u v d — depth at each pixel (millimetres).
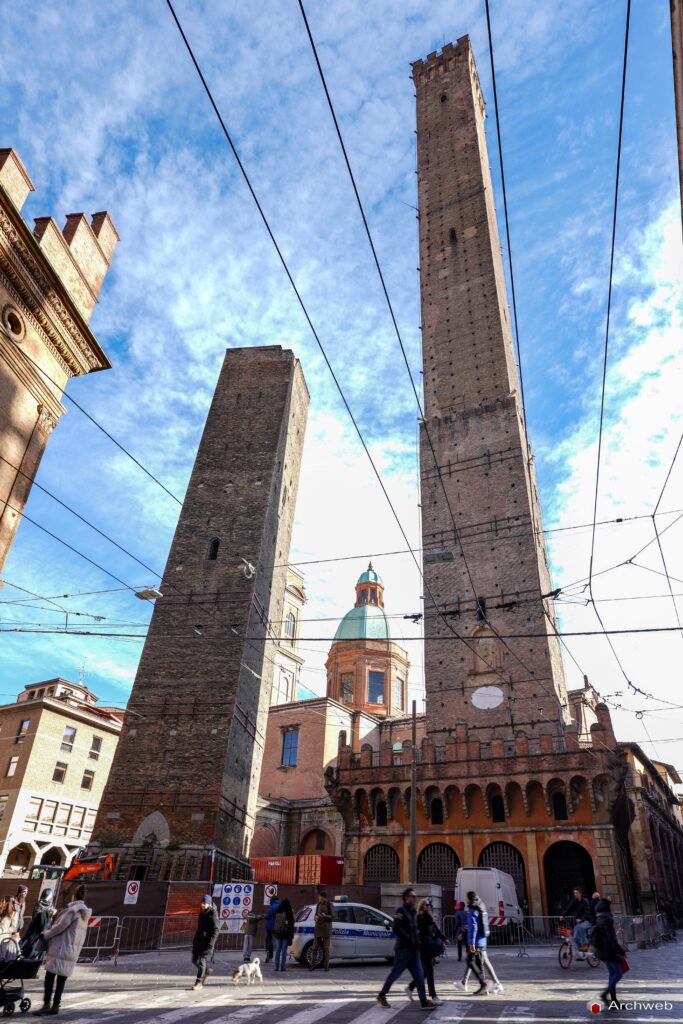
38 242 18438
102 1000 13000
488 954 23734
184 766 34062
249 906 22016
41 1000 12984
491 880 27344
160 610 39219
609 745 32594
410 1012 11586
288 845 51438
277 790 56594
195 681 36500
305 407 54406
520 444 45531
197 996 13531
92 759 54312
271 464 44188
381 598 78875
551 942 29250
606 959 11625
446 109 66688
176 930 24062
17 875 46125
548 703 36938
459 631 41156
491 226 59031
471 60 69188
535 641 38844
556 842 32219
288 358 49938
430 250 58062
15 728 51969
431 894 29391
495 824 33875
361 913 20750
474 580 42250
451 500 45625
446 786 35125
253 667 38969
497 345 50594
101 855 32062
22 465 17828
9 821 47312
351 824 37031
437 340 53281
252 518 41969
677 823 67562
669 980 15492
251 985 15352
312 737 57344
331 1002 12727
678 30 11750
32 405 18312
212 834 32000
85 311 20500
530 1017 10742
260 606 40562
